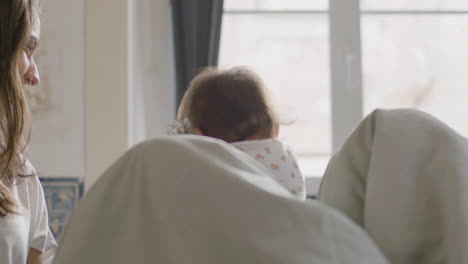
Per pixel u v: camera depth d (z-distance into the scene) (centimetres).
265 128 98
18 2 107
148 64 250
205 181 72
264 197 70
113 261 73
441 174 81
